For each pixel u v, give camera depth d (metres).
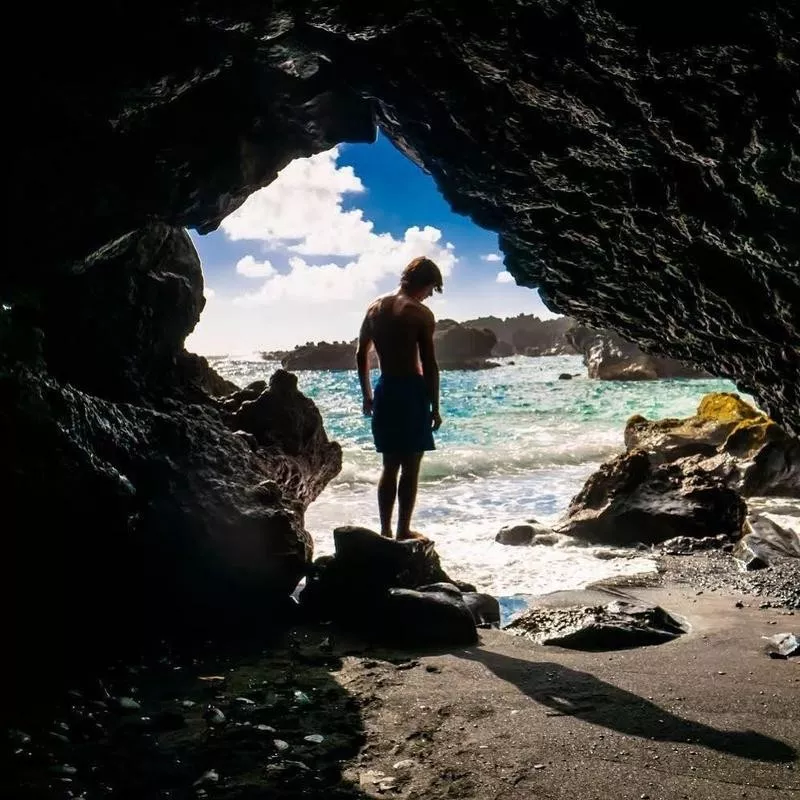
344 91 4.74
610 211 4.50
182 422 4.92
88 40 3.31
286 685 3.57
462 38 3.67
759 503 9.31
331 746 2.90
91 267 4.61
